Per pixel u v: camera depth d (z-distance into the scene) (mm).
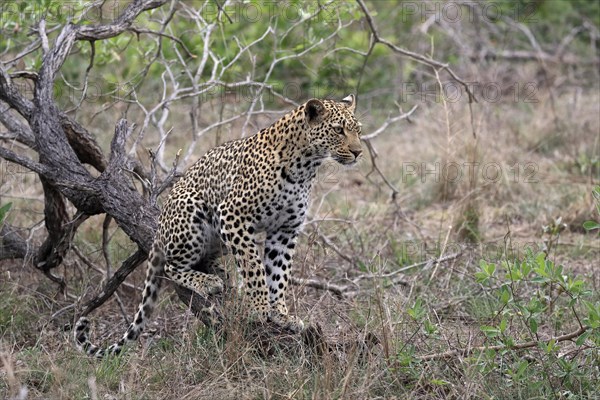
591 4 23453
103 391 8461
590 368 8578
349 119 9828
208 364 8766
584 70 21734
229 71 14586
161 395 8422
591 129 18188
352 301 10719
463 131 16375
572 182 16141
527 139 17984
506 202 15352
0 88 10680
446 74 20328
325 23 14164
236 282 9359
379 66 21000
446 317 10508
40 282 11562
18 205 13875
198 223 9922
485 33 22859
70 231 10734
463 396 7961
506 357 9039
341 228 13367
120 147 10250
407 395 8055
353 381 8125
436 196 15703
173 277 9828
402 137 18672
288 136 9500
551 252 12867
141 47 14422
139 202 10117
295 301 9922
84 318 9336
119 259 12117
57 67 10758
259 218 9648
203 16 14328
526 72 21188
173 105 17641
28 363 8914
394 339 8711
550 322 9930
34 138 10828
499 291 10320
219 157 10023
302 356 8555
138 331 9695
